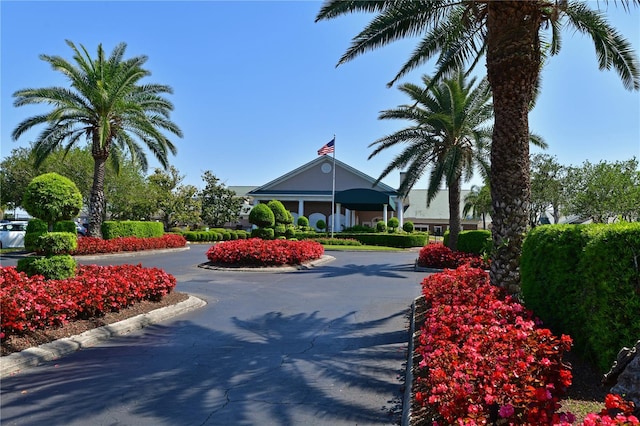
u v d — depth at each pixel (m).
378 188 39.16
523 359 3.18
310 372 5.17
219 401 4.31
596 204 29.86
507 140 6.86
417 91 17.50
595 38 8.86
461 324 4.60
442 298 6.72
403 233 36.53
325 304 9.45
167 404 4.23
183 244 27.75
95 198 21.88
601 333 4.16
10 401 4.27
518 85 6.82
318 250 19.88
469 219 54.72
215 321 7.82
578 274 4.67
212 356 5.77
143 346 6.21
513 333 3.60
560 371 3.41
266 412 4.07
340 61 9.48
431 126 18.25
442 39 10.11
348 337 6.77
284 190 41.41
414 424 3.57
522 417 2.74
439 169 17.80
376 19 8.92
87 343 6.20
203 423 3.83
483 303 5.66
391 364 5.47
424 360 3.96
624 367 3.28
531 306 5.69
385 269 16.55
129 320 7.32
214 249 16.55
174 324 7.57
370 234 34.19
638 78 9.16
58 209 9.02
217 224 44.50
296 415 4.01
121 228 24.83
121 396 4.41
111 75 21.06
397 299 10.09
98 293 7.08
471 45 10.19
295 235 33.16
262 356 5.79
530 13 6.77
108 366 5.32
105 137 19.92
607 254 4.16
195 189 40.16
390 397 4.44
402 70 10.63
